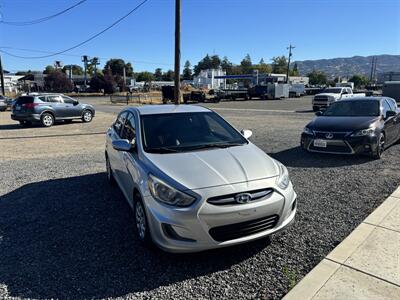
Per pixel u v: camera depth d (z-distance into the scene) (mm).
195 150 4105
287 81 76562
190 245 3195
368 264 3271
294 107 30609
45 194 5719
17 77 100750
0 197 5633
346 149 7566
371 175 6391
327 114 8945
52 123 16750
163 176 3436
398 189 5441
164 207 3281
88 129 15320
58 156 9086
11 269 3406
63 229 4312
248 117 20031
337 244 3740
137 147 4227
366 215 4512
